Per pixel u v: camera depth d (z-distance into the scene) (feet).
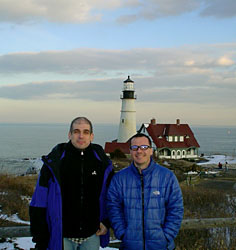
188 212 34.68
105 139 430.61
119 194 14.02
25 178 67.87
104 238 14.85
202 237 21.38
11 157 206.69
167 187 13.96
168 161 145.18
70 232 13.47
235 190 73.77
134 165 14.24
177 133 166.30
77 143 13.65
